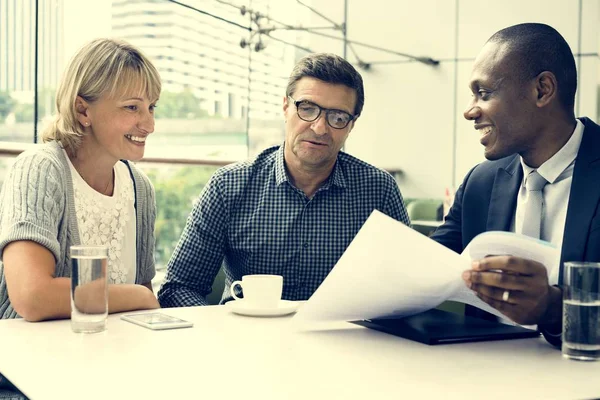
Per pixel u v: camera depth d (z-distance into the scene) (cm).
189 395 70
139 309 124
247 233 166
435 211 429
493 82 128
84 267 101
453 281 98
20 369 80
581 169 126
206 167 269
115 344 94
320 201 167
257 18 379
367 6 623
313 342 98
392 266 97
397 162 633
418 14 611
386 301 103
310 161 159
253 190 167
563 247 124
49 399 69
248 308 118
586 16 543
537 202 132
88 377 77
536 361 89
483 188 145
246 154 360
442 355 91
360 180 171
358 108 163
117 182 158
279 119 388
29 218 126
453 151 609
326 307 104
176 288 164
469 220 145
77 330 102
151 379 76
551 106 127
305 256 166
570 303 90
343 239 168
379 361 87
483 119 131
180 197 257
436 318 114
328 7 626
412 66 618
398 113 629
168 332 103
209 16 348
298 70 160
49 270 121
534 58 125
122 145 148
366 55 632
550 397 72
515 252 97
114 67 144
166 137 312
